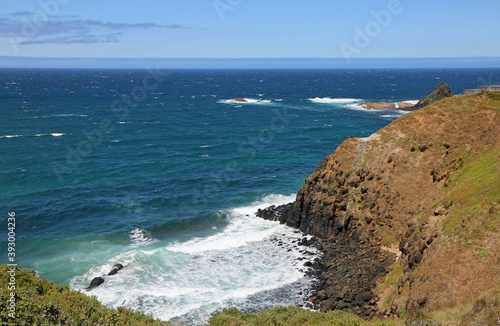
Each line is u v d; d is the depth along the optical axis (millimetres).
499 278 21453
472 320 17469
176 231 45406
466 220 26141
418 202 38562
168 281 34000
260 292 32469
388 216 39750
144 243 42062
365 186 43031
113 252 39594
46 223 47156
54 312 14758
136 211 51625
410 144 44125
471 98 45906
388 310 26188
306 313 20797
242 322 19578
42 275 34688
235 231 45562
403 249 31906
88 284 33312
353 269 35281
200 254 39469
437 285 23625
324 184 45719
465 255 23859
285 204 53125
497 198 25938
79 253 39250
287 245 41844
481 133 39938
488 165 33688
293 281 34375
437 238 27094
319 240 42438
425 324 17922
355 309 28891
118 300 30766
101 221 47969
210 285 33500
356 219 41719
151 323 17203
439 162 40719
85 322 15109
